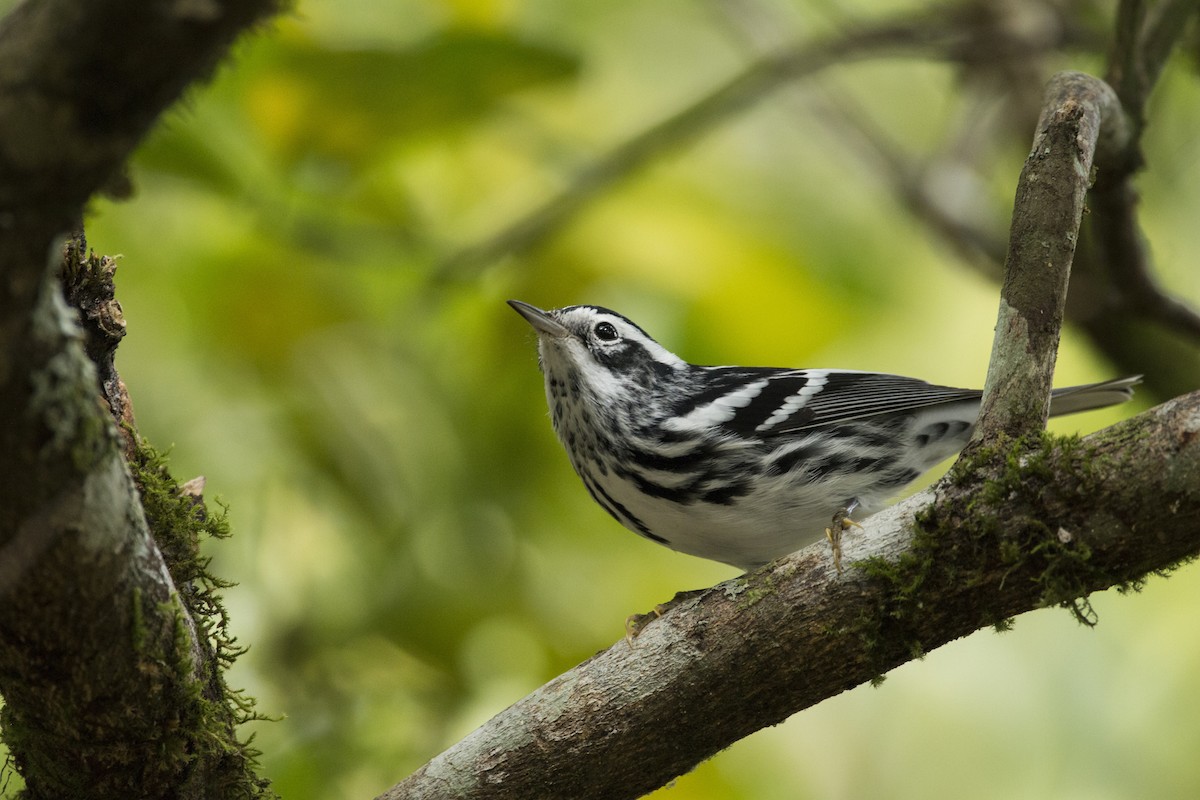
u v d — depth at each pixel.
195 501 6.60
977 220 13.07
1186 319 10.16
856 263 14.27
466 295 12.41
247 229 12.02
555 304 12.16
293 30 10.81
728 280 12.24
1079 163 6.39
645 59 15.10
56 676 5.45
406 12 12.62
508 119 12.53
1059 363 14.57
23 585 5.02
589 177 11.88
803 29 15.80
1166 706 12.79
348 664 10.60
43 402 4.57
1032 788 12.88
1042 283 6.22
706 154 14.30
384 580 11.14
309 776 9.82
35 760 5.94
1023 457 5.86
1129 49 8.45
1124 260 9.73
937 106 16.56
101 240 12.00
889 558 6.05
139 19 3.91
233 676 10.33
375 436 11.87
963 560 5.90
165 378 11.88
